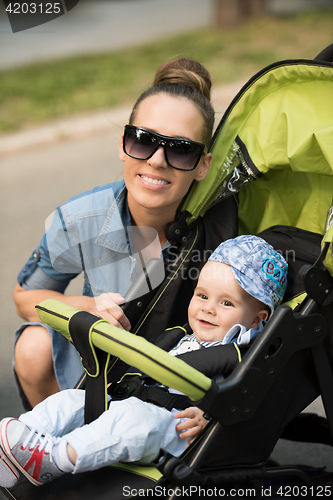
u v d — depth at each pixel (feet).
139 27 39.50
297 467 4.94
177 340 6.02
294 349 4.63
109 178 17.92
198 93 6.07
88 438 4.44
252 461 4.70
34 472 4.45
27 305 6.71
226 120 6.45
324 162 5.82
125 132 5.84
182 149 5.72
